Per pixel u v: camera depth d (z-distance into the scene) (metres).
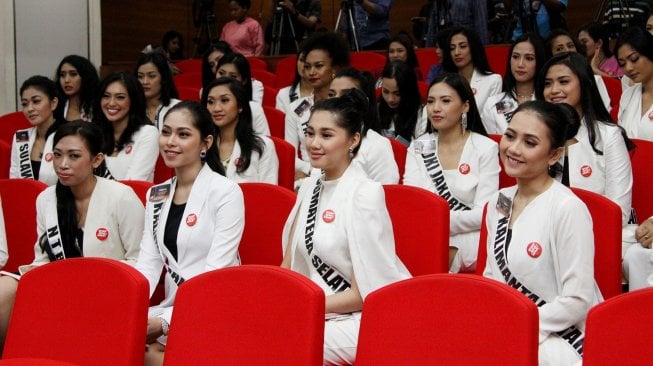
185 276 3.12
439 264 3.13
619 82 5.59
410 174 3.93
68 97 5.42
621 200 3.58
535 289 2.66
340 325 2.75
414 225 3.20
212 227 3.13
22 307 2.48
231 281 2.21
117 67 8.51
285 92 5.75
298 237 2.98
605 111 3.67
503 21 7.38
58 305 2.42
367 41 7.86
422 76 6.49
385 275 2.81
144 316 2.30
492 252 2.77
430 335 2.04
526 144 2.68
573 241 2.59
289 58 7.35
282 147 4.50
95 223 3.36
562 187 2.71
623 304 1.92
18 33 7.93
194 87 7.17
